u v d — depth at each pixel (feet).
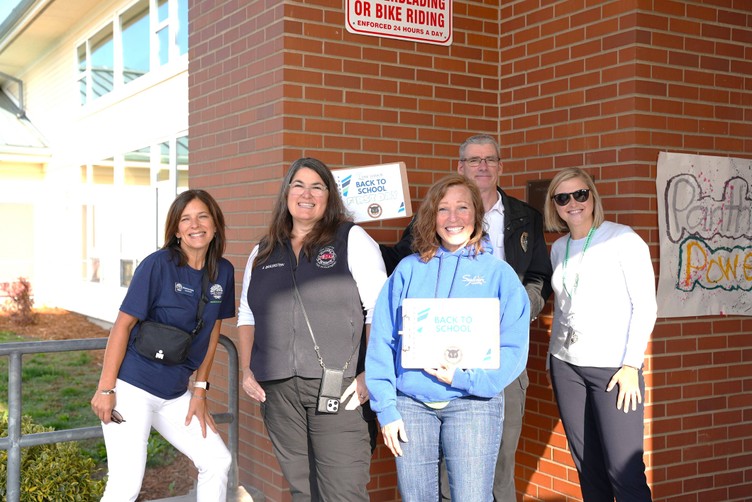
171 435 12.35
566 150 15.92
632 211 14.56
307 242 11.65
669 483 14.96
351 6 15.75
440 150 16.79
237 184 16.92
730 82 15.76
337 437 11.48
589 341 12.75
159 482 19.35
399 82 16.29
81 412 27.53
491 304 10.24
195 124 18.81
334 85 15.60
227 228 17.37
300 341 11.46
